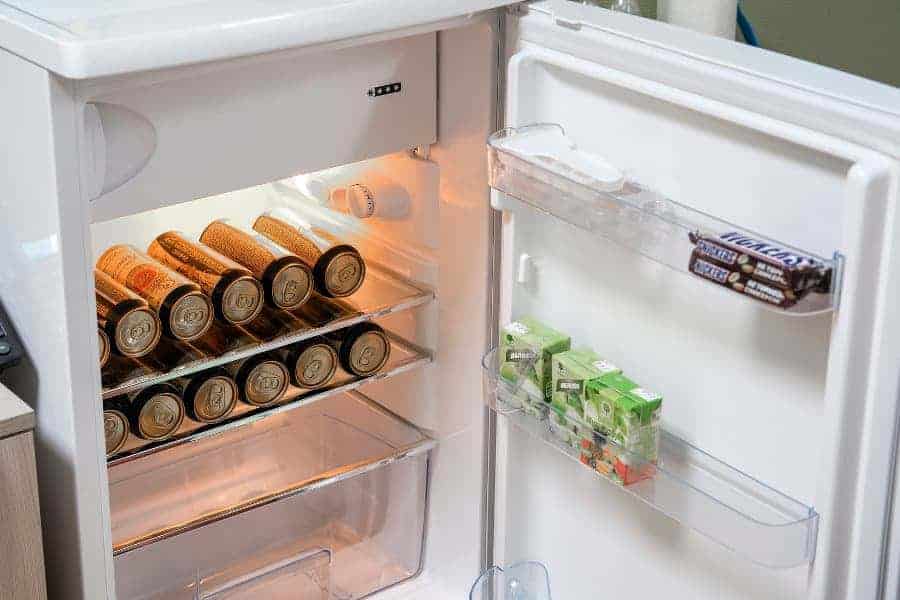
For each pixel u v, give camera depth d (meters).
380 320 1.59
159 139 1.16
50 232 1.08
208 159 1.20
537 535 1.45
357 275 1.44
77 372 1.12
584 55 1.17
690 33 1.13
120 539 1.40
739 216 1.08
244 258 1.40
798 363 1.07
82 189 1.07
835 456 1.01
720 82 1.04
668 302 1.19
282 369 1.39
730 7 1.37
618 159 1.20
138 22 1.05
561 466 1.38
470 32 1.29
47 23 1.04
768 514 1.12
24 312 1.18
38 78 1.02
